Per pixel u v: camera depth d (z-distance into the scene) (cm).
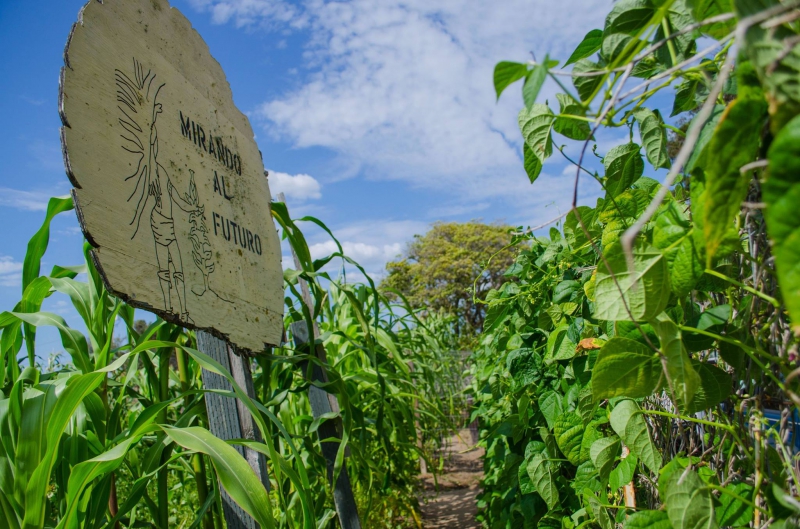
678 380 62
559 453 160
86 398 121
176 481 241
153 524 146
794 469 67
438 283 1870
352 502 191
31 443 96
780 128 40
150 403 149
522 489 169
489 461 344
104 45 107
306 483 123
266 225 174
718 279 72
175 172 125
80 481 95
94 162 98
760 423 66
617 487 105
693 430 93
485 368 315
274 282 169
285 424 193
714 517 65
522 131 78
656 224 65
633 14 67
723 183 46
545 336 183
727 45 54
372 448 320
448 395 549
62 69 95
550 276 186
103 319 132
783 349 60
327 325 294
